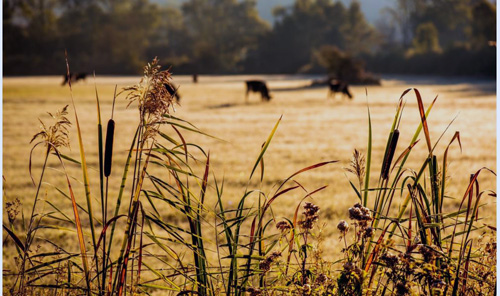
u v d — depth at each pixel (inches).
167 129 800.3
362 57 4210.1
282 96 1780.3
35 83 2662.4
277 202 313.0
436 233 106.3
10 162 511.2
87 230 265.0
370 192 359.6
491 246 104.7
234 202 327.3
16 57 4067.4
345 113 1125.1
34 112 1101.1
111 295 91.0
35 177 432.8
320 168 481.4
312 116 1058.7
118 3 4729.3
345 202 327.9
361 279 91.3
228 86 2527.1
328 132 786.8
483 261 108.8
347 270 91.3
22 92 1843.0
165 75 85.9
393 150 97.3
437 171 105.7
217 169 471.5
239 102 1485.0
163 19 5457.7
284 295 105.1
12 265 190.9
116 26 4463.6
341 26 4805.6
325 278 97.0
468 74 3435.0
